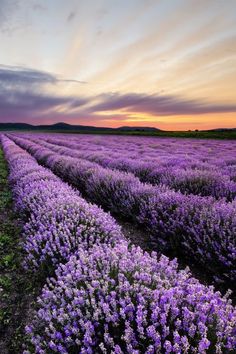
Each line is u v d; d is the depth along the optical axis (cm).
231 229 429
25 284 404
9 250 527
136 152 2081
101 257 299
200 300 225
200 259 438
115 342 202
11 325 325
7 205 838
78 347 205
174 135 6456
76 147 2709
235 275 373
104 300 230
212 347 193
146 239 583
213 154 1992
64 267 293
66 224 433
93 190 829
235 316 208
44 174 886
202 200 557
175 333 179
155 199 591
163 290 229
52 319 238
